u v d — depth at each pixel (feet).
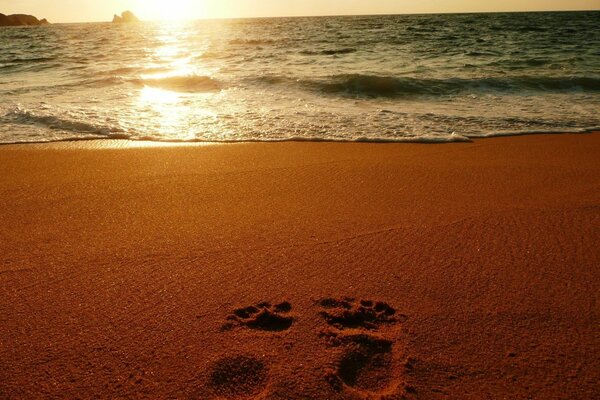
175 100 26.89
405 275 8.14
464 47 59.00
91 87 31.35
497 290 7.70
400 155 15.94
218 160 15.26
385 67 41.32
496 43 63.62
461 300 7.42
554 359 6.10
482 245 9.28
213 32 115.14
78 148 17.02
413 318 6.95
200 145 17.46
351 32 92.48
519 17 167.73
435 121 21.44
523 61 44.16
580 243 9.32
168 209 11.07
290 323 6.78
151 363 5.96
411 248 9.13
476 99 27.35
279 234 9.70
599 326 6.77
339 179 13.33
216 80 33.04
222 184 12.87
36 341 6.37
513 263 8.57
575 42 63.41
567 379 5.75
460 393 5.52
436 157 15.72
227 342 6.34
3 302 7.27
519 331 6.67
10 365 5.91
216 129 20.01
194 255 8.79
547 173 13.91
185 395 5.43
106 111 23.58
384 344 6.33
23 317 6.89
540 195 12.03
